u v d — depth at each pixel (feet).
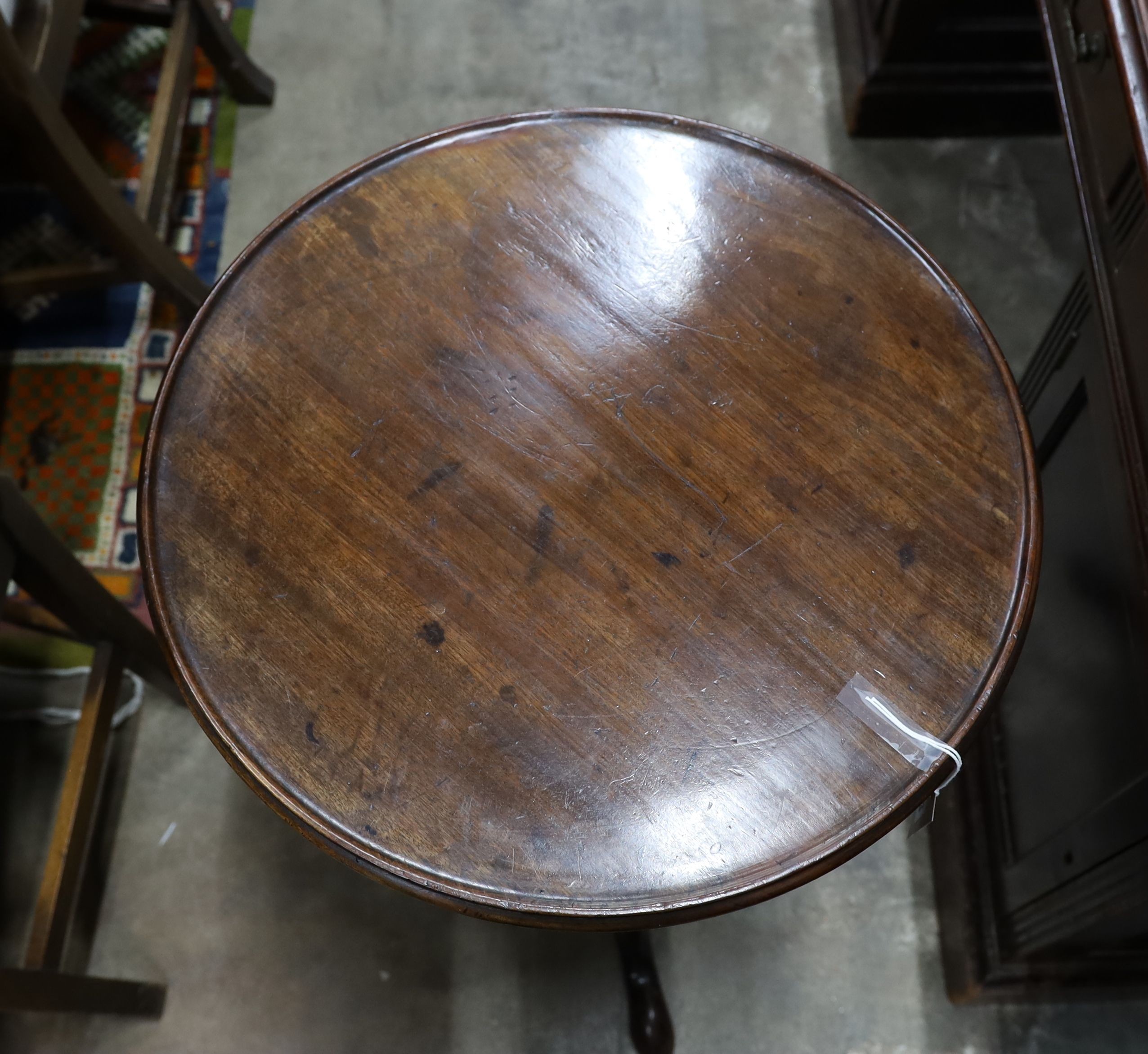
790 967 4.13
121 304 5.17
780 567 2.58
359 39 5.85
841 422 2.73
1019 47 5.27
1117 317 2.95
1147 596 2.77
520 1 5.94
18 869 4.25
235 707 2.43
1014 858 3.84
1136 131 2.67
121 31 5.74
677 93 5.77
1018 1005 4.07
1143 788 2.86
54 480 4.85
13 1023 4.02
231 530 2.61
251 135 5.61
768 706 2.44
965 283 5.33
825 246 2.94
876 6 5.31
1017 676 3.92
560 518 2.64
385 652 2.50
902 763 2.38
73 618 3.53
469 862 2.31
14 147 3.80
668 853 2.32
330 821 2.33
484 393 2.77
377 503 2.65
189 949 4.16
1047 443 3.72
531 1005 4.09
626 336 2.83
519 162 3.04
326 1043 4.05
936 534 2.60
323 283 2.89
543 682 2.48
